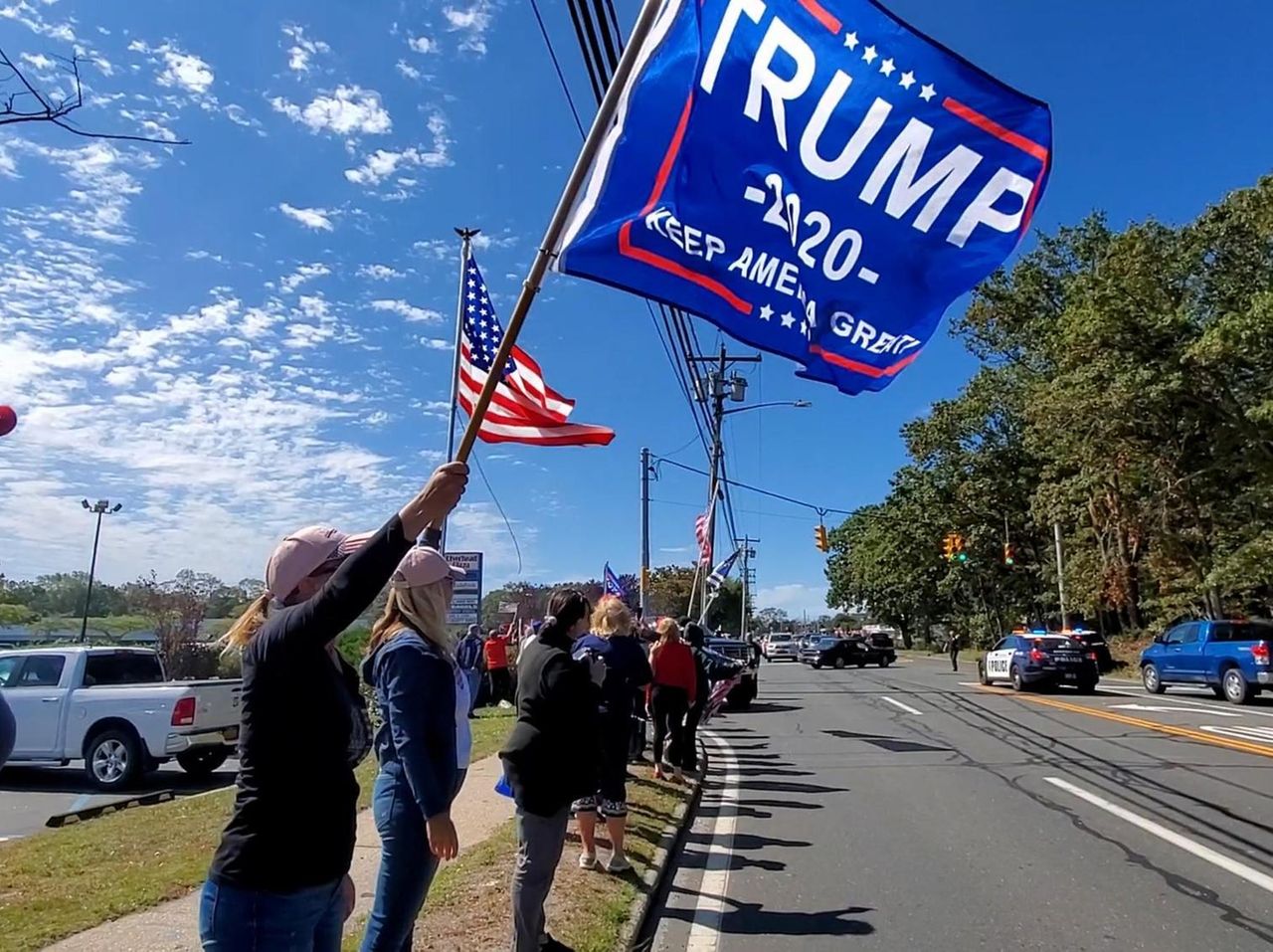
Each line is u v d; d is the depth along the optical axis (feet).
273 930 8.63
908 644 288.30
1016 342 154.30
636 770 37.58
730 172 14.79
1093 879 22.84
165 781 43.75
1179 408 96.58
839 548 320.50
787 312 14.90
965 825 29.01
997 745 46.09
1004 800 32.55
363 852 24.72
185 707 41.52
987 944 18.61
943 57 14.88
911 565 222.48
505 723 52.85
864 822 29.86
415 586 12.62
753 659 73.41
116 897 20.31
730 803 33.32
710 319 14.53
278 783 8.82
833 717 62.39
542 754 15.44
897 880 23.17
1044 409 105.91
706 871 24.29
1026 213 14.94
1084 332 97.35
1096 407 98.43
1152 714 59.93
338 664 9.68
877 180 14.89
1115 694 78.69
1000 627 200.13
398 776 12.90
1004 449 176.04
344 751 9.28
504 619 78.59
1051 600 169.89
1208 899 21.18
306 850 8.75
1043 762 40.32
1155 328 93.45
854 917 20.39
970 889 22.29
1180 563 110.83
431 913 18.78
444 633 12.81
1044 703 69.21
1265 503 93.30
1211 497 100.48
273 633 9.02
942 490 194.08
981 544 186.29
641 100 14.60
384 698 12.20
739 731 55.62
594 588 55.36
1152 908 20.59
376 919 12.71
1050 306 144.46
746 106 14.82
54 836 27.76
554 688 15.62
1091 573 136.67
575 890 20.56
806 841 27.48
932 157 14.94
